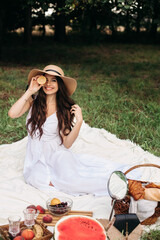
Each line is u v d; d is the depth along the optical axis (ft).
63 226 9.01
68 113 13.64
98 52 56.75
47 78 13.21
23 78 33.83
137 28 78.64
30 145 13.70
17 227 9.18
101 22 35.94
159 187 10.39
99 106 24.58
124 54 55.26
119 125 21.29
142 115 22.56
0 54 45.37
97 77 36.22
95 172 13.10
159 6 29.50
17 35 79.56
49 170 13.33
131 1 24.00
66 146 13.62
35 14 71.41
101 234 8.82
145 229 10.53
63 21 70.08
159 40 77.36
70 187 12.76
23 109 13.80
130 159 16.61
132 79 34.32
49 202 11.39
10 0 41.39
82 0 29.55
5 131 20.08
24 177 13.79
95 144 18.58
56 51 55.42
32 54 51.31
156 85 32.94
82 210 11.88
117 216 9.42
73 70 39.32
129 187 10.19
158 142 18.56
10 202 12.07
